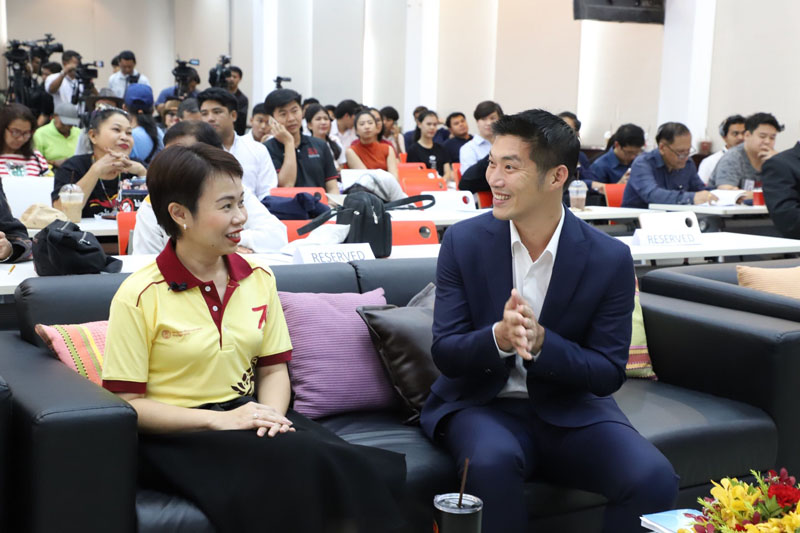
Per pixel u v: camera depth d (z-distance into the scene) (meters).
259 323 2.04
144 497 1.80
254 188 4.79
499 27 10.09
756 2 7.99
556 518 2.18
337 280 2.58
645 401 2.51
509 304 1.91
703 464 2.32
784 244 3.82
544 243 2.08
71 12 15.35
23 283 2.23
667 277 3.03
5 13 13.97
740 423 2.38
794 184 4.50
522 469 1.98
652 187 5.43
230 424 1.85
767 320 2.56
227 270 2.03
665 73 8.91
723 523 1.43
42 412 1.63
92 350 2.08
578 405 2.09
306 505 1.73
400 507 1.87
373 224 3.01
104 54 15.63
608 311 2.06
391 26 11.59
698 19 8.59
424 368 2.34
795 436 2.48
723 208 5.04
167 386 1.93
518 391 2.15
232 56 14.64
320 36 11.68
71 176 4.11
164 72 16.14
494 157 2.00
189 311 1.93
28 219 3.74
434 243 3.60
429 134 8.42
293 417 2.04
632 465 1.93
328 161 5.62
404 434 2.24
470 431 2.04
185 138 3.15
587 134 9.92
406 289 2.66
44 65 11.05
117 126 4.04
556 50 9.70
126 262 2.82
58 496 1.63
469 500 1.53
